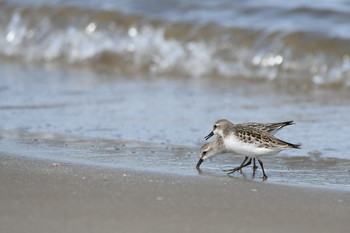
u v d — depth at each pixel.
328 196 8.38
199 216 7.30
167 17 21.78
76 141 11.83
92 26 22.42
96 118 13.80
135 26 21.77
